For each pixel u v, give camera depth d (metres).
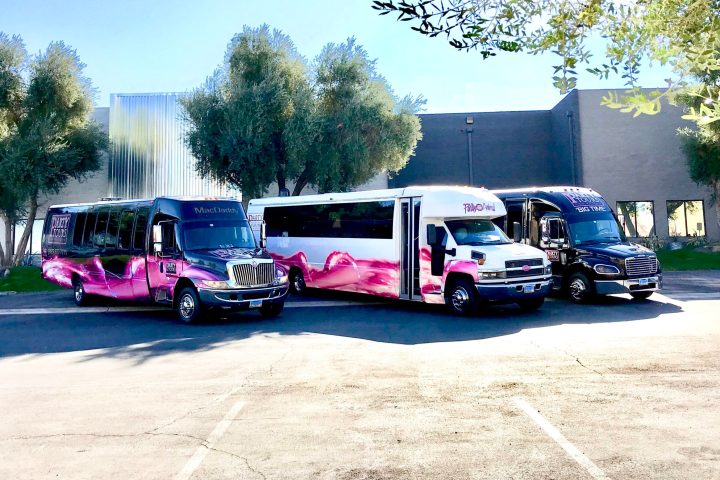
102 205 15.95
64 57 29.06
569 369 7.45
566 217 15.03
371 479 4.09
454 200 13.88
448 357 8.45
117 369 8.18
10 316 14.66
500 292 12.59
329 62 30.08
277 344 9.92
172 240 13.37
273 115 27.41
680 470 4.11
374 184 35.12
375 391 6.55
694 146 29.41
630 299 15.24
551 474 4.10
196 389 6.82
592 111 33.66
